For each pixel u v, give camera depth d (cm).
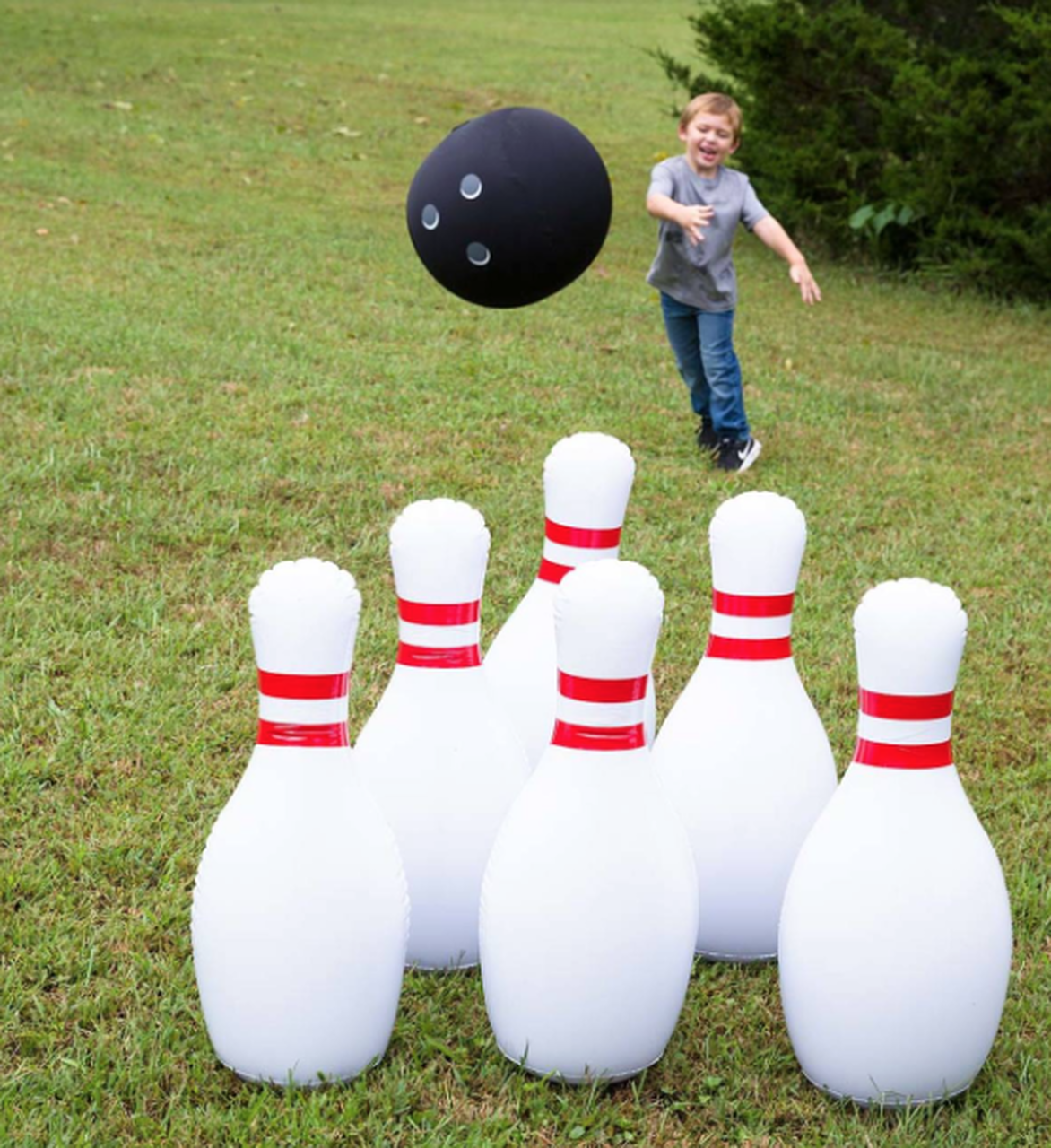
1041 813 377
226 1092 262
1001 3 1050
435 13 2312
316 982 254
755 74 1105
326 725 257
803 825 299
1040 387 805
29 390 640
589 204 308
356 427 638
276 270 905
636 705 259
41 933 304
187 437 605
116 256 899
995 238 1011
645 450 650
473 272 312
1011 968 304
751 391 755
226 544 518
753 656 303
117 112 1352
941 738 259
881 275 1069
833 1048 260
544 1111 259
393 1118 255
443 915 293
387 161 1290
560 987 257
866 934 254
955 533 580
